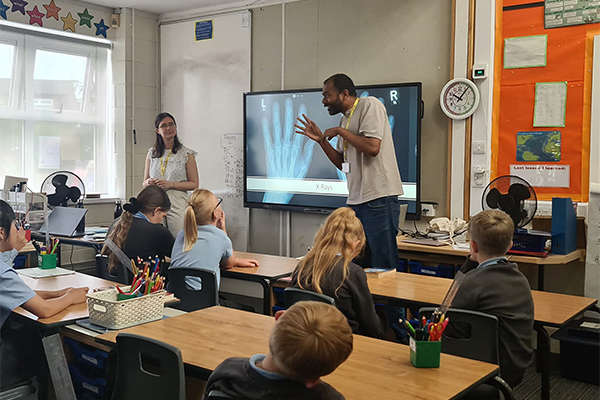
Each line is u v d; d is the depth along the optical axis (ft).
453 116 14.55
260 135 18.17
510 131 14.10
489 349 6.75
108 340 6.39
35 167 19.52
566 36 13.24
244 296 18.61
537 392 10.89
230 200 19.48
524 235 12.05
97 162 21.07
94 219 20.12
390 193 11.94
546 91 13.56
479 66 14.19
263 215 18.72
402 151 15.33
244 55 18.85
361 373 5.44
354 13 16.42
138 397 5.62
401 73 15.64
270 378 4.06
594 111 12.88
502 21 14.05
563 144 13.43
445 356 6.01
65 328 7.30
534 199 11.98
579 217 12.87
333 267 8.11
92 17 20.01
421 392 4.99
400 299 8.78
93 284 9.38
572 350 11.57
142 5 19.99
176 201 17.20
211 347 6.13
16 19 18.16
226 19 19.24
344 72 16.72
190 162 17.42
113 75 20.83
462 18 14.43
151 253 11.34
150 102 21.17
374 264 12.06
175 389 5.29
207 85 19.90
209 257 10.30
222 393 4.29
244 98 18.38
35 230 14.12
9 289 7.23
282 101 17.60
